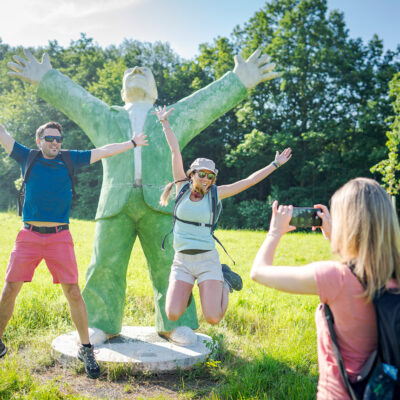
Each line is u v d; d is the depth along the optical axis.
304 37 27.00
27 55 5.25
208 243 3.28
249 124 30.09
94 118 5.07
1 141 3.64
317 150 28.03
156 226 4.84
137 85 5.13
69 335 5.01
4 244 12.92
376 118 25.03
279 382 3.95
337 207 1.94
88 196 31.75
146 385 4.01
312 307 6.64
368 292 1.77
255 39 28.66
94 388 3.91
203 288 3.24
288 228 2.14
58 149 3.69
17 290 3.62
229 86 5.27
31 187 3.60
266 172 3.48
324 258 12.48
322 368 1.93
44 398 3.58
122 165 4.85
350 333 1.83
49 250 3.65
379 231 1.79
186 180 3.46
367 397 1.69
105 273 4.85
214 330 5.54
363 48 27.89
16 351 4.70
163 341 4.90
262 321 5.91
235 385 3.79
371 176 25.62
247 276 9.05
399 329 1.67
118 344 4.75
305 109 27.86
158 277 4.95
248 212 26.11
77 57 40.34
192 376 4.21
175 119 5.04
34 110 35.34
